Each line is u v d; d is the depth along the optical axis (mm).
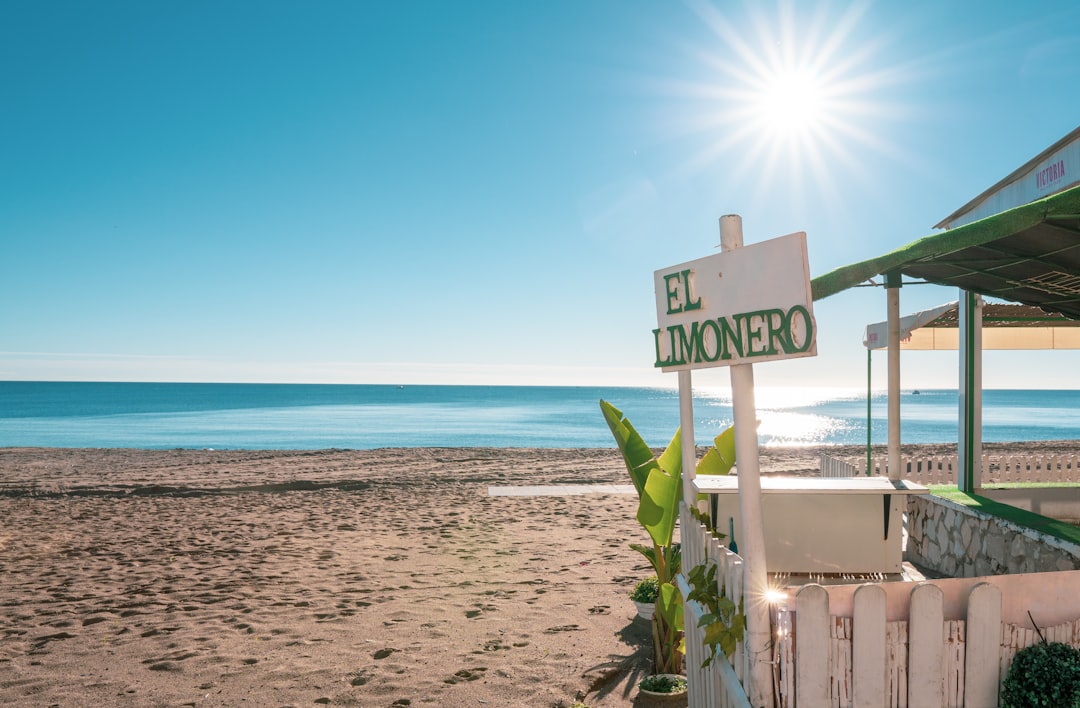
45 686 5379
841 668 2539
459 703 5000
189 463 23938
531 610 7152
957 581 2662
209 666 5742
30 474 21156
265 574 8828
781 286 2490
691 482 4262
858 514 5902
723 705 3289
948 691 2586
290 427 64500
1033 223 3137
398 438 52500
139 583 8461
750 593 2686
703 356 2980
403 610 7207
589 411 107125
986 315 9703
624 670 5559
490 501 15008
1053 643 2611
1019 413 100250
